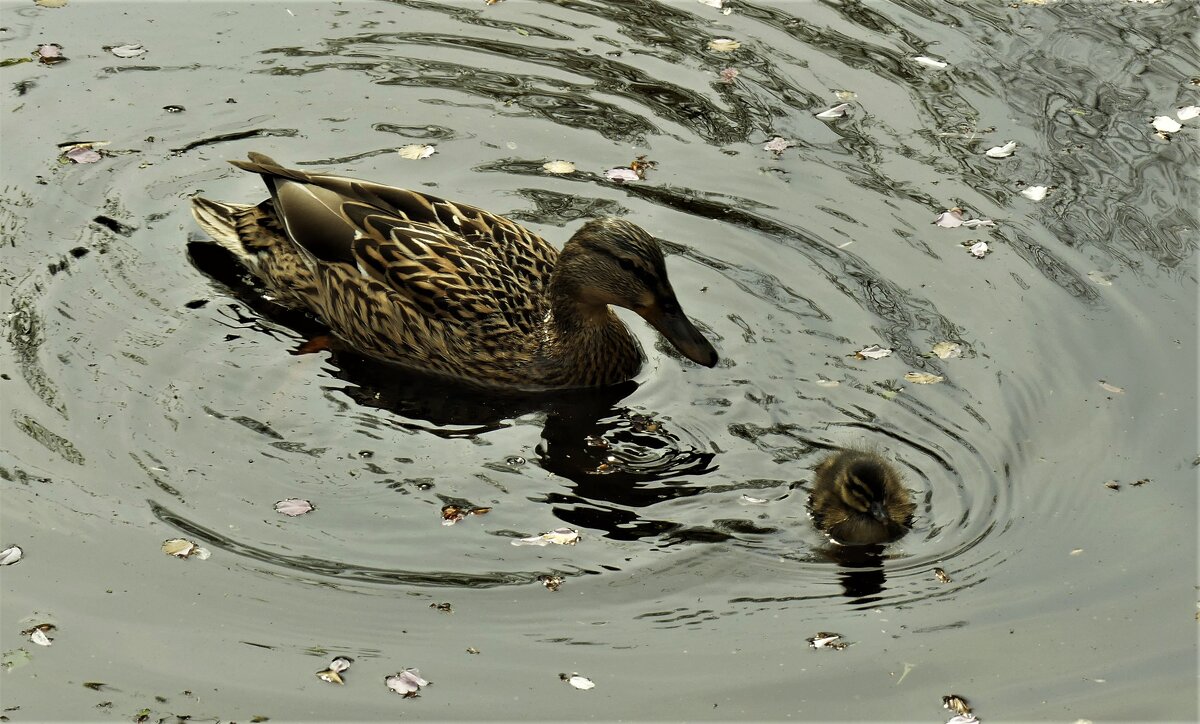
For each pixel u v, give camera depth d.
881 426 10.11
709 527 9.23
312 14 15.26
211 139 13.13
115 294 11.20
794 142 13.26
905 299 11.38
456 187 12.70
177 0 15.37
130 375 10.38
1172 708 7.79
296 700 7.77
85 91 13.67
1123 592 8.66
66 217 11.98
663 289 10.58
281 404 10.38
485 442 10.15
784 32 15.05
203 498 9.28
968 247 11.91
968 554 9.02
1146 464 9.70
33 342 10.55
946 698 7.89
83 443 9.65
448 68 14.39
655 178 12.82
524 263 11.34
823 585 8.77
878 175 12.81
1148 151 13.02
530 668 8.05
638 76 14.27
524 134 13.41
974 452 9.87
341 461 9.77
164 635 8.19
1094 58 14.51
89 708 7.68
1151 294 11.35
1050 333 10.97
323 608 8.44
